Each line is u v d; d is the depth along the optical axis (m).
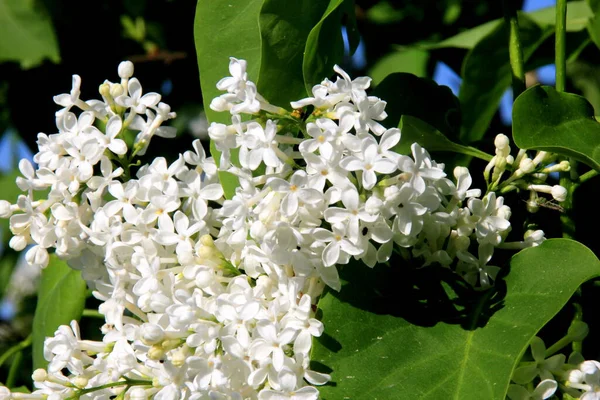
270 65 0.55
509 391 0.52
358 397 0.51
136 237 0.54
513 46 0.58
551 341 0.54
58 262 0.62
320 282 0.53
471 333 0.52
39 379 0.54
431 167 0.51
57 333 0.54
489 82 0.65
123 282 0.54
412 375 0.51
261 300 0.52
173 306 0.51
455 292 0.53
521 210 0.56
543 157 0.54
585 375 0.52
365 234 0.52
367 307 0.53
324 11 0.56
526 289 0.52
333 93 0.52
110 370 0.53
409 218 0.51
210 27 0.56
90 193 0.54
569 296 0.51
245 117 0.55
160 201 0.53
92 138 0.54
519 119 0.53
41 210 0.55
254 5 0.56
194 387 0.51
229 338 0.51
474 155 0.56
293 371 0.51
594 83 0.74
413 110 0.59
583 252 0.52
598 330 0.56
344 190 0.51
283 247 0.51
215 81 0.56
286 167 0.53
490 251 0.53
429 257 0.53
